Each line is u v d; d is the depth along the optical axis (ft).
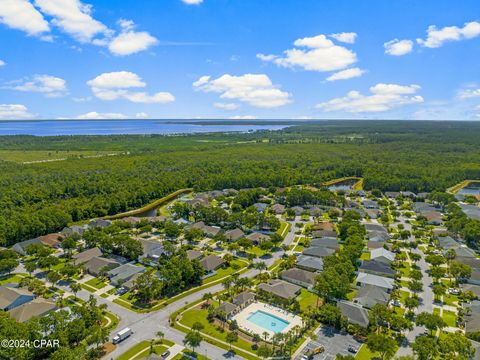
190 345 283.79
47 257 439.63
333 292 368.27
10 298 353.72
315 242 539.70
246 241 506.89
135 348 294.05
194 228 570.46
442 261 455.22
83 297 380.78
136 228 608.60
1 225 532.73
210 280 425.69
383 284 398.42
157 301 374.43
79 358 261.85
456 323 334.24
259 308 361.10
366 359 281.54
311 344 301.22
